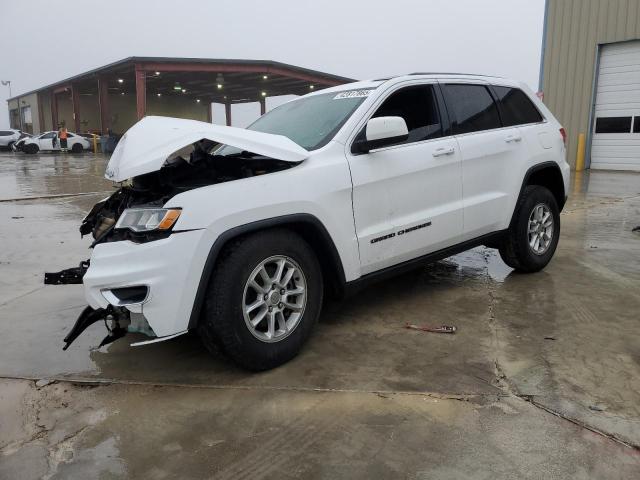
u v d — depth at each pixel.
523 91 5.04
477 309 4.18
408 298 4.48
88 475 2.37
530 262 4.93
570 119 16.28
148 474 2.37
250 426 2.69
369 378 3.12
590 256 5.72
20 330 4.04
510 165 4.64
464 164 4.25
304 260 3.34
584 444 2.46
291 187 3.25
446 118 4.26
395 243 3.83
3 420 2.82
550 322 3.87
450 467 2.34
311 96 4.48
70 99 48.00
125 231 3.06
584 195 10.42
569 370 3.14
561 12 16.08
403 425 2.65
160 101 47.31
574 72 16.03
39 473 2.39
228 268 3.01
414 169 3.89
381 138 3.54
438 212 4.09
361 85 4.16
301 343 3.36
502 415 2.71
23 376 3.29
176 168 3.34
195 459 2.46
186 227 2.90
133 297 2.94
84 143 35.38
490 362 3.28
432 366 3.24
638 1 14.50
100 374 3.29
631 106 15.14
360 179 3.58
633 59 14.95
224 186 3.05
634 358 3.27
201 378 3.20
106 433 2.68
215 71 30.39
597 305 4.20
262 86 37.75
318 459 2.42
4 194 12.08
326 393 2.97
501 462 2.36
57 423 2.78
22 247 6.71
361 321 3.99
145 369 3.34
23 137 36.91
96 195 11.91
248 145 3.16
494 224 4.57
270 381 3.13
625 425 2.59
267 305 3.20
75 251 6.48
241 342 3.06
